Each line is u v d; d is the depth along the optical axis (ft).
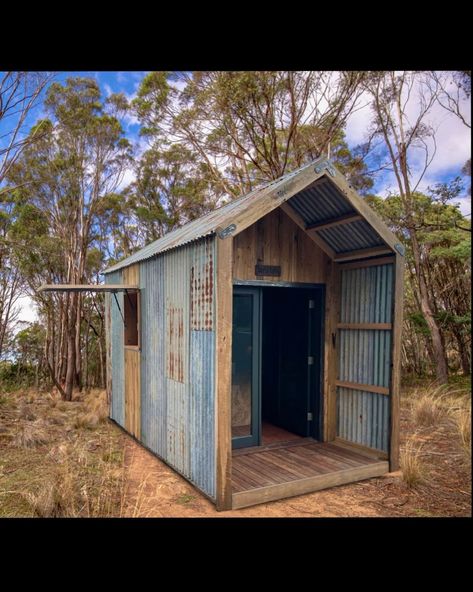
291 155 34.68
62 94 32.50
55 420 23.50
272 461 15.19
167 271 16.42
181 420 14.85
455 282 35.73
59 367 37.63
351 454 16.02
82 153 34.37
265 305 21.65
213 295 12.67
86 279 39.93
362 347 16.46
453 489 13.51
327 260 17.35
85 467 15.75
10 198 34.14
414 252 33.58
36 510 11.69
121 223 41.39
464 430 18.85
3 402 27.89
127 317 21.56
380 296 15.64
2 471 15.01
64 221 35.12
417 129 32.30
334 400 17.75
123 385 22.11
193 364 13.96
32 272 34.68
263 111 30.63
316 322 17.88
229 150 35.45
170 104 33.81
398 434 15.11
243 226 12.40
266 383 21.49
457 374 37.40
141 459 17.02
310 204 15.57
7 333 41.06
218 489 11.93
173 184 44.78
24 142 23.65
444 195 30.09
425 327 34.68
